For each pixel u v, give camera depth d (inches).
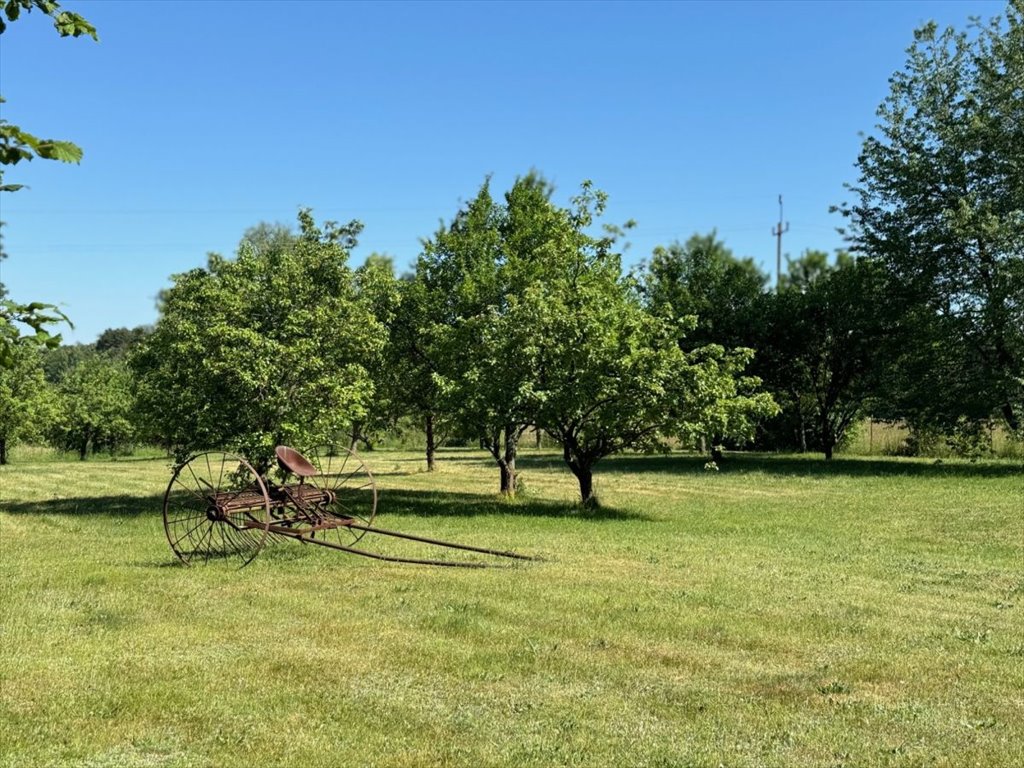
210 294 694.5
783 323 1443.2
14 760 191.9
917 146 1194.6
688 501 852.0
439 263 904.9
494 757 196.4
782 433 1776.6
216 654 277.4
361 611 338.3
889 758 197.2
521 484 945.5
